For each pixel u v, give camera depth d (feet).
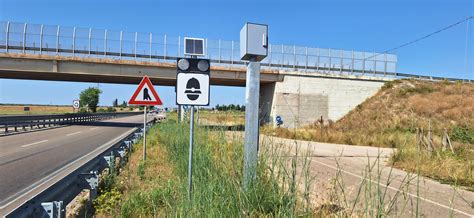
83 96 270.87
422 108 119.96
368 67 144.15
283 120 125.90
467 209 22.94
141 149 46.60
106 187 23.11
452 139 63.98
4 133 82.33
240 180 16.99
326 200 17.63
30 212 12.52
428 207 22.81
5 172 32.78
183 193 17.54
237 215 14.52
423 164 36.47
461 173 34.32
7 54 109.70
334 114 132.16
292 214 13.58
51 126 118.52
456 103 124.98
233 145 21.61
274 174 17.20
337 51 138.92
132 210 17.78
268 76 126.82
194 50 20.27
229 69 123.65
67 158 42.98
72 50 115.65
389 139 70.69
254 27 18.98
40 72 114.73
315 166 39.37
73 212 19.60
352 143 72.90
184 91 19.97
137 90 38.45
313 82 130.82
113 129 107.55
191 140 19.17
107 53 118.21
